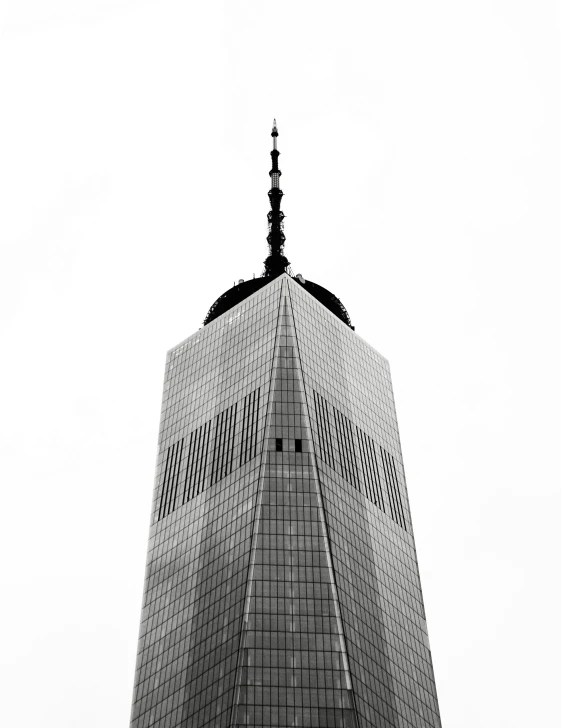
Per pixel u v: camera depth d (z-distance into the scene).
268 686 170.75
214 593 187.50
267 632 176.25
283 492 192.12
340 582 185.12
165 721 178.62
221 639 180.12
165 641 190.00
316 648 175.00
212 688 175.25
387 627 191.25
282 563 184.00
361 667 177.50
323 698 170.12
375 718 174.00
